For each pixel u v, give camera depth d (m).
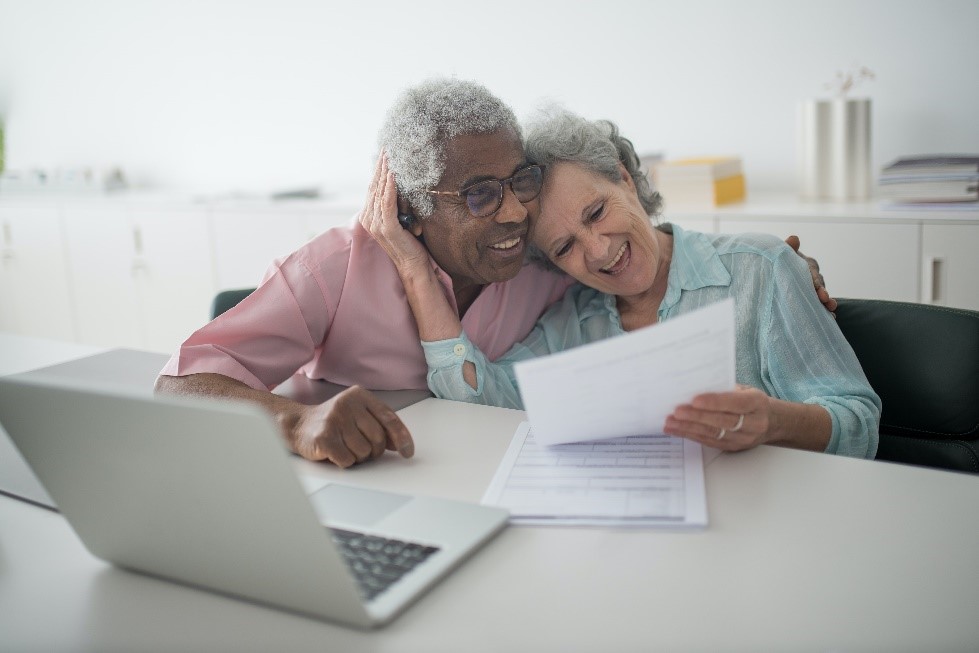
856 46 2.89
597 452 1.20
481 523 0.99
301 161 4.08
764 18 3.02
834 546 0.93
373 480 1.16
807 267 1.63
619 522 1.00
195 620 0.86
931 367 1.48
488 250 1.52
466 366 1.59
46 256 4.33
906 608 0.81
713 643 0.78
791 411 1.29
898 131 2.88
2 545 1.03
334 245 1.64
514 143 1.48
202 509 0.86
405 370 1.67
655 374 1.07
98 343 4.28
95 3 4.47
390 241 1.57
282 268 1.61
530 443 1.25
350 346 1.68
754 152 3.13
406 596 0.85
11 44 4.81
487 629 0.81
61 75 4.69
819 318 1.56
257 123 4.16
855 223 2.55
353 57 3.83
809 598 0.84
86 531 0.96
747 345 1.60
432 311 1.59
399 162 1.48
